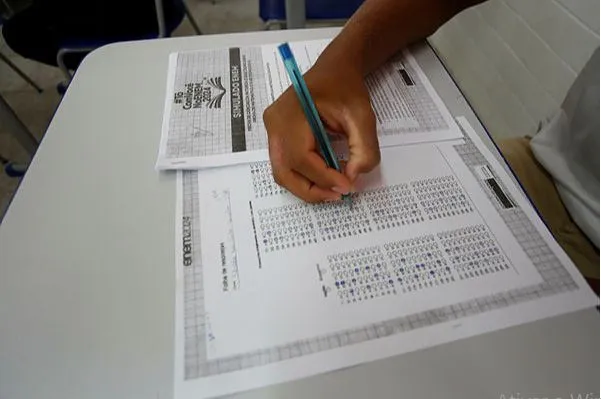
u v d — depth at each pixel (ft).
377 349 1.01
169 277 1.16
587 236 1.61
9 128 3.76
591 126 1.58
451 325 1.04
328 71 1.52
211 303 1.10
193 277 1.15
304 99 1.41
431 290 1.11
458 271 1.14
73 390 0.97
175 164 1.45
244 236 1.24
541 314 1.06
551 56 2.61
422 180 1.39
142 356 1.02
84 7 3.65
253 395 0.96
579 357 0.99
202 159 1.47
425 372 0.98
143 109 1.69
